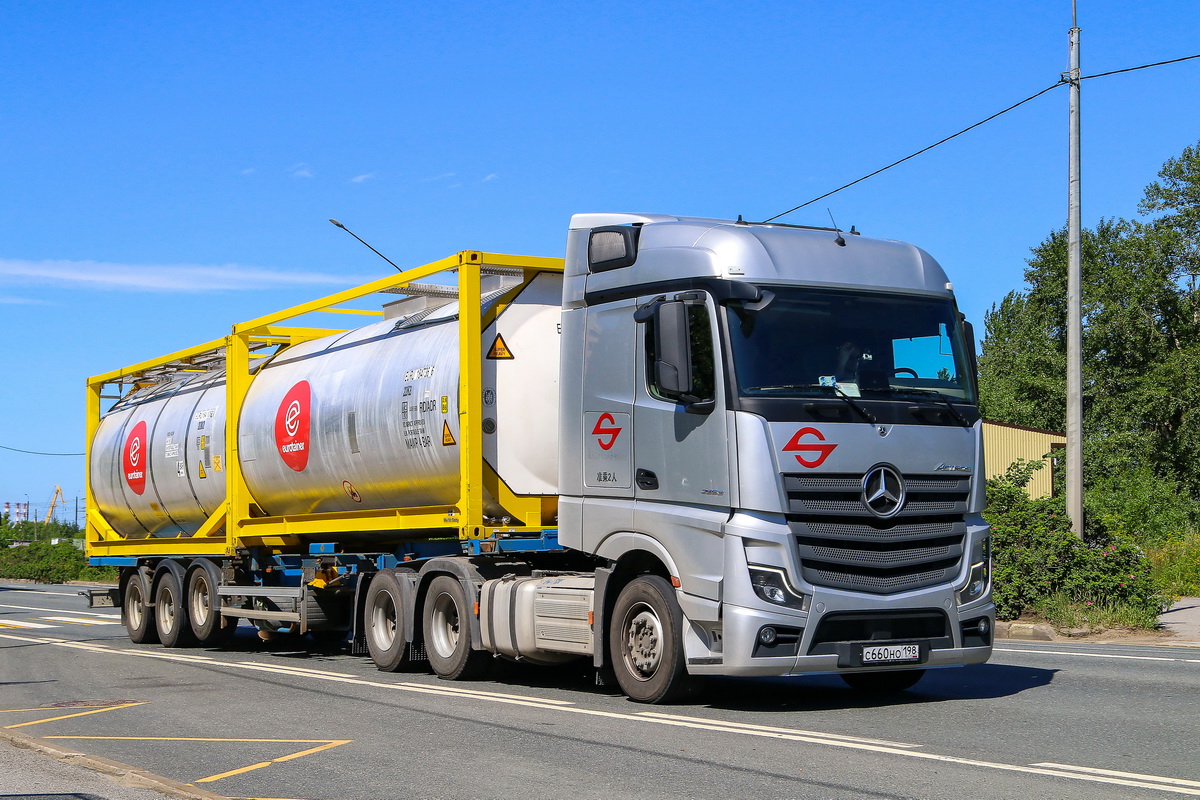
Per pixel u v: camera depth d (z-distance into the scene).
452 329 12.23
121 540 19.97
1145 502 33.97
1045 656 13.10
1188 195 53.84
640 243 10.01
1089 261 57.00
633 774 6.84
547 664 11.62
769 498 8.71
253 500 16.03
